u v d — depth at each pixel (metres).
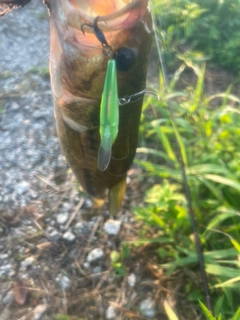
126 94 0.28
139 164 0.66
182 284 0.55
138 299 0.54
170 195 0.57
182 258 0.55
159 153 0.64
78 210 0.64
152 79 0.87
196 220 0.58
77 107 0.30
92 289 0.55
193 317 0.52
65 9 0.24
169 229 0.58
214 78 0.90
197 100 0.73
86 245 0.60
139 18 0.24
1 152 0.74
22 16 1.10
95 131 0.34
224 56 0.92
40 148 0.74
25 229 0.62
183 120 0.68
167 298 0.54
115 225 0.62
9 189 0.68
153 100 0.72
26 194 0.67
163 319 0.52
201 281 0.54
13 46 1.00
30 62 0.95
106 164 0.23
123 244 0.59
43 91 0.86
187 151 0.68
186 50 0.94
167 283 0.55
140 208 0.60
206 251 0.56
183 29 0.97
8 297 0.54
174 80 0.77
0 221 0.63
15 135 0.77
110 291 0.55
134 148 0.37
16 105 0.83
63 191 0.67
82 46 0.26
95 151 0.36
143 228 0.61
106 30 0.23
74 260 0.58
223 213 0.54
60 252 0.59
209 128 0.68
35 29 1.05
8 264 0.58
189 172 0.60
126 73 0.27
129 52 0.26
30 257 0.59
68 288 0.56
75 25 0.24
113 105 0.22
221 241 0.57
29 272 0.57
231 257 0.56
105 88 0.22
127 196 0.66
